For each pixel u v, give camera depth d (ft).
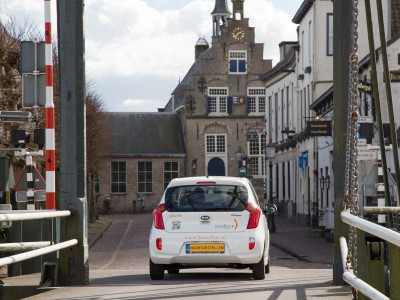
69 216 44.57
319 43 175.22
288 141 209.26
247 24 301.63
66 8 43.93
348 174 34.65
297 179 196.65
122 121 298.15
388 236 22.09
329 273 61.26
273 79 236.43
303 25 190.49
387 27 156.56
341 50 42.98
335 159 43.78
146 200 291.17
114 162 289.74
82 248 44.68
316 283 47.01
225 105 299.99
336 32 43.04
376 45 157.58
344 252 34.22
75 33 44.01
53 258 54.49
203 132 297.94
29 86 56.80
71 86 44.14
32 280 49.70
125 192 289.53
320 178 162.71
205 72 299.79
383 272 30.30
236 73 301.02
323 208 159.94
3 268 58.54
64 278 44.73
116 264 93.50
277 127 232.12
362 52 159.33
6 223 52.34
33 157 114.62
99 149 205.05
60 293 41.19
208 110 297.94
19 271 54.65
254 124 299.58
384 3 156.66
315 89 175.11
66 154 44.47
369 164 120.26
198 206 52.75
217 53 301.02
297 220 194.90
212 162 298.15
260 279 53.16
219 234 52.13
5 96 118.21
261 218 53.72
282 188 224.53
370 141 89.45
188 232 52.29
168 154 293.43
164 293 41.42
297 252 106.52
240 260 52.03
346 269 31.35
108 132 232.73
